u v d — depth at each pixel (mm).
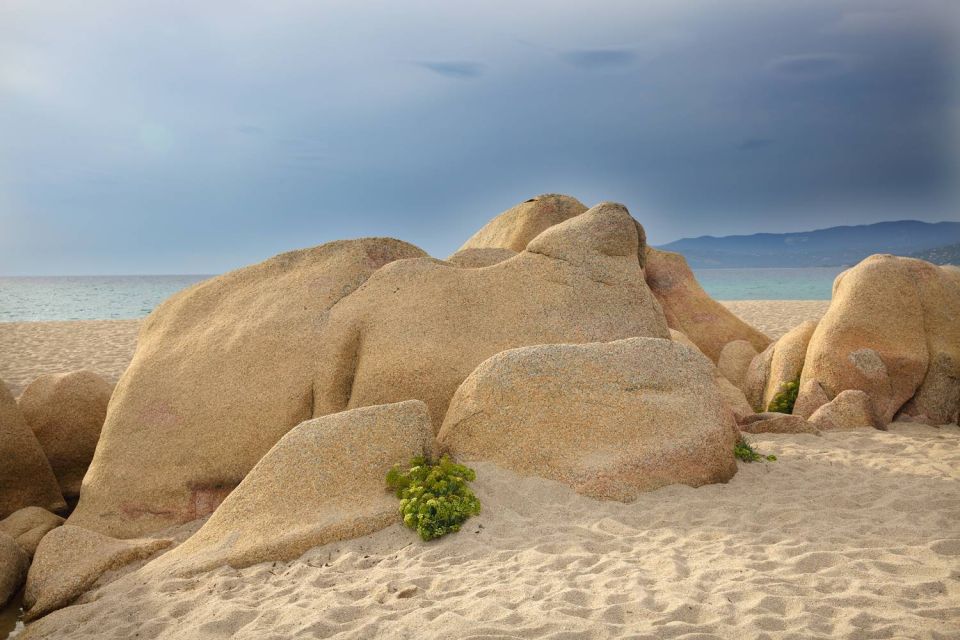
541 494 6020
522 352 6773
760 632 3676
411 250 9219
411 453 6223
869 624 3746
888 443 8258
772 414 9234
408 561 5188
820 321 10398
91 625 4879
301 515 5816
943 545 4895
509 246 13039
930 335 9586
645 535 5316
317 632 4156
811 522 5562
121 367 17438
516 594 4375
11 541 6227
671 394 6707
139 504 7309
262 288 8742
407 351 7637
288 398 7641
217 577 5359
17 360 18688
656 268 13312
